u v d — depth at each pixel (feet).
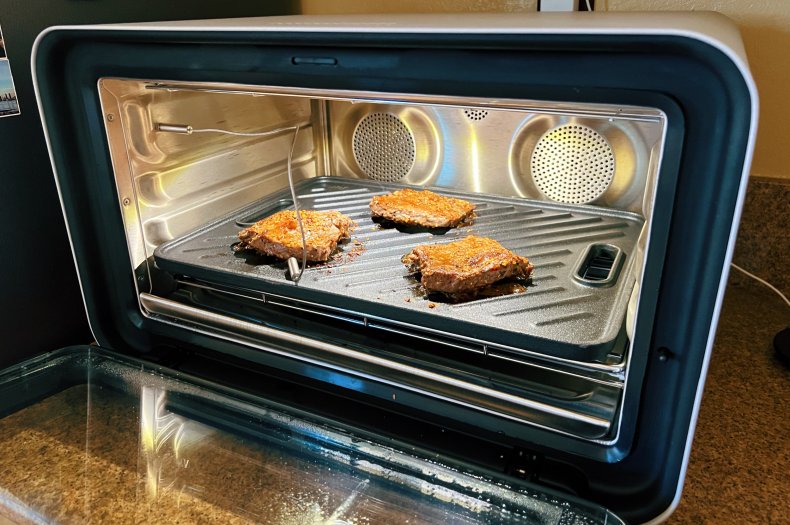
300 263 3.25
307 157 4.56
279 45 2.28
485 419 2.51
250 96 3.92
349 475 2.53
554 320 2.63
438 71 2.09
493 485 2.36
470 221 3.77
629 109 1.99
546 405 2.39
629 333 2.30
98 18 3.39
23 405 2.96
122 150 3.03
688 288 1.97
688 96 1.77
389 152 4.35
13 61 3.06
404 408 2.76
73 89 2.78
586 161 3.74
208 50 2.43
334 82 2.28
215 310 3.27
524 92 2.01
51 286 3.47
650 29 1.72
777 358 3.41
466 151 4.07
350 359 2.81
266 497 2.46
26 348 3.41
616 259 3.21
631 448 2.27
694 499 2.53
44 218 3.36
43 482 2.57
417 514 2.33
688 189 1.87
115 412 2.91
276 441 2.72
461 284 2.83
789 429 2.89
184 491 2.51
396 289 2.97
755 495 2.53
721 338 3.61
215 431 2.79
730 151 1.75
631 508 2.40
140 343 3.35
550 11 3.58
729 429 2.90
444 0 4.27
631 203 3.73
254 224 3.51
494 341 2.57
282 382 3.25
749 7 3.61
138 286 3.29
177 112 3.38
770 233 3.89
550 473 2.55
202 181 3.70
